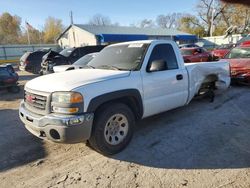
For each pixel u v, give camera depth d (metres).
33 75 16.75
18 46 35.59
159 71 4.51
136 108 4.19
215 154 3.74
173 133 4.61
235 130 4.69
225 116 5.54
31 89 3.74
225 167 3.36
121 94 3.79
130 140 4.06
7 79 9.77
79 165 3.55
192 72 5.37
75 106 3.30
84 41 35.03
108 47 5.24
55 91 3.39
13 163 3.66
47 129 3.38
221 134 4.51
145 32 37.19
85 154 3.88
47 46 39.12
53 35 69.00
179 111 5.95
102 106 3.67
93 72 4.11
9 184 3.13
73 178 3.22
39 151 4.04
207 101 6.81
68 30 38.28
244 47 10.12
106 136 3.70
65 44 40.00
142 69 4.23
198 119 5.36
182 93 5.04
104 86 3.61
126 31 36.00
